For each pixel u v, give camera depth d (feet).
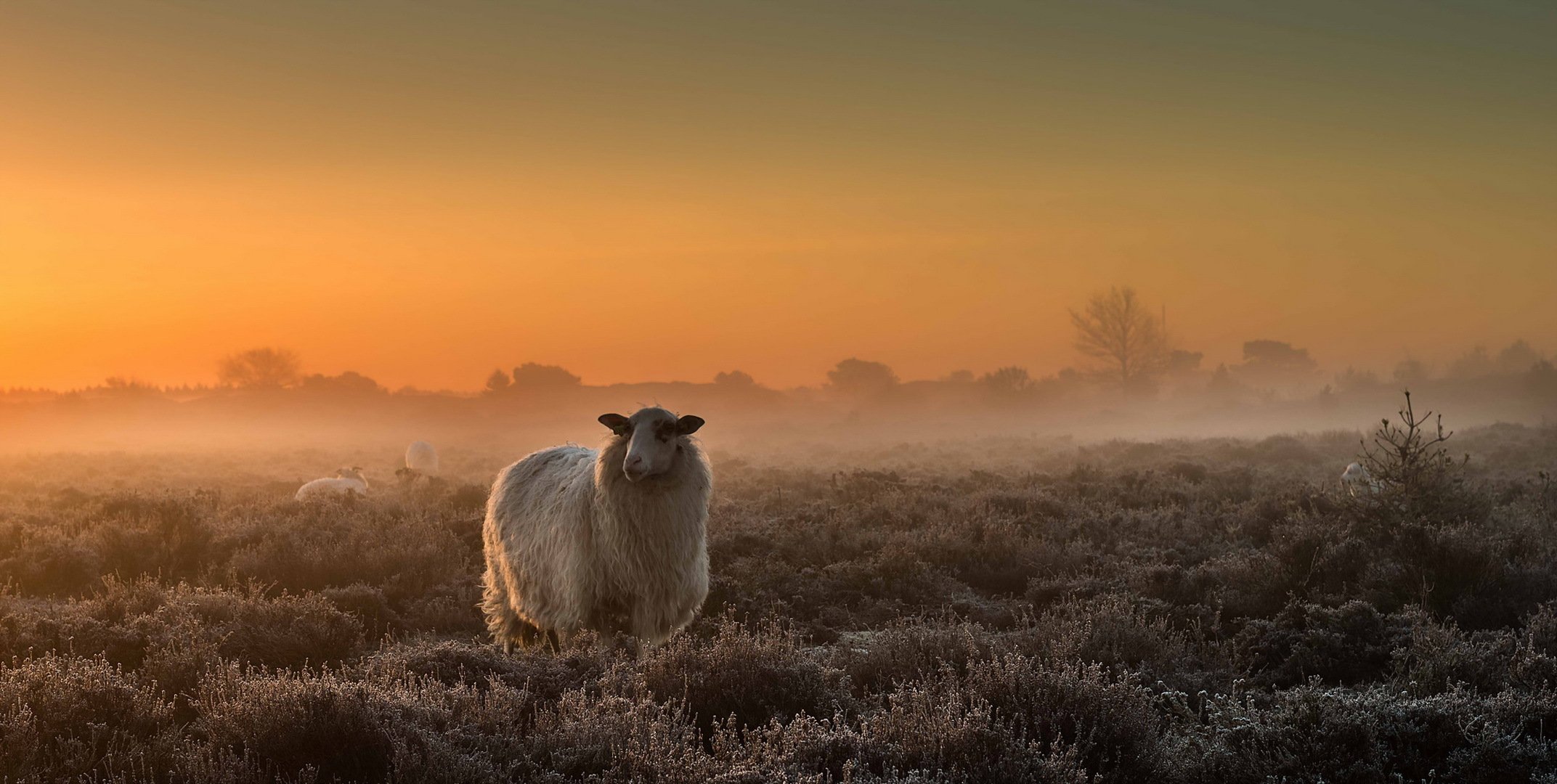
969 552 40.65
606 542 24.02
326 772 15.21
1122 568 36.76
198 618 24.91
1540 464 83.30
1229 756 15.90
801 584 35.24
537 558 25.82
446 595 35.14
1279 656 25.31
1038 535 44.75
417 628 32.01
